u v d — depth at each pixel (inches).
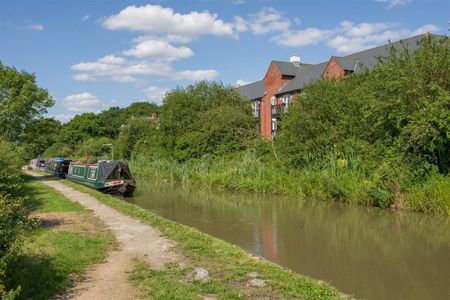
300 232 659.4
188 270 362.9
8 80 1537.9
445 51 794.8
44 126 1628.9
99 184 1206.9
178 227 558.9
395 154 827.4
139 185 1457.9
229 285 323.3
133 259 401.1
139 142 2327.8
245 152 1413.6
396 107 809.5
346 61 1669.5
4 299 234.5
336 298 298.4
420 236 613.9
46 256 388.2
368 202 861.8
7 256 265.1
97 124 4104.3
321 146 1050.1
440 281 422.3
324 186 959.6
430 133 751.7
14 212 345.4
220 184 1263.5
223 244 462.0
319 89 1113.4
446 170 812.6
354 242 590.2
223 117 1665.8
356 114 980.6
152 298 290.2
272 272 354.9
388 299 375.6
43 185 1284.4
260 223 735.1
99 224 585.0
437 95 767.1
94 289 311.6
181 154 1728.6
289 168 1122.7
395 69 834.8
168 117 1980.8
